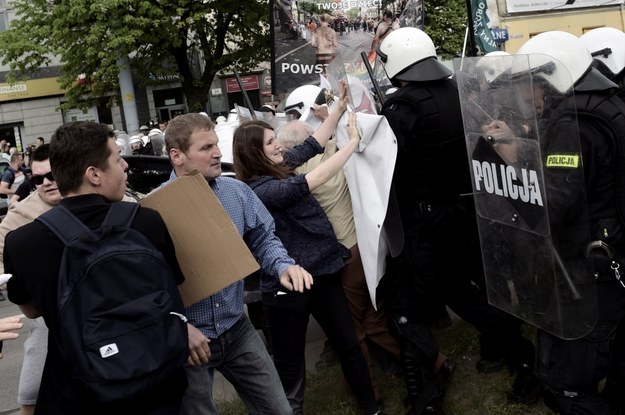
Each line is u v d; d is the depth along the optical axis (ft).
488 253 9.30
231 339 8.64
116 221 6.73
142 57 71.67
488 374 11.80
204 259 7.80
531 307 8.59
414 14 18.54
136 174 15.26
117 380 6.10
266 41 71.97
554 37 8.12
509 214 8.66
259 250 9.02
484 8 25.22
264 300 10.55
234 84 90.33
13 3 69.46
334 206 11.28
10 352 19.25
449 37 71.05
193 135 8.61
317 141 10.81
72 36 65.21
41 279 6.49
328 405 11.92
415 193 10.25
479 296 10.85
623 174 7.61
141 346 6.23
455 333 13.56
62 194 7.02
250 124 10.27
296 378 10.61
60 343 6.37
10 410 14.76
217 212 7.79
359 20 19.06
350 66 19.06
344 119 11.03
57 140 6.97
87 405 6.48
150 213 7.07
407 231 10.43
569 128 7.61
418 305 10.57
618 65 10.93
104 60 63.67
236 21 71.36
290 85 19.34
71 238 6.51
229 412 12.39
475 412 10.86
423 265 10.29
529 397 10.72
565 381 8.26
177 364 6.45
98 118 90.48
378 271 10.53
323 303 10.48
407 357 10.49
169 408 6.68
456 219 10.28
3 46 66.95
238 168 10.26
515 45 60.49
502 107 8.45
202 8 66.33
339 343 10.49
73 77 68.23
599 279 7.91
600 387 10.91
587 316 7.91
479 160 9.07
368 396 10.57
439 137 9.93
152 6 62.64
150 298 6.35
